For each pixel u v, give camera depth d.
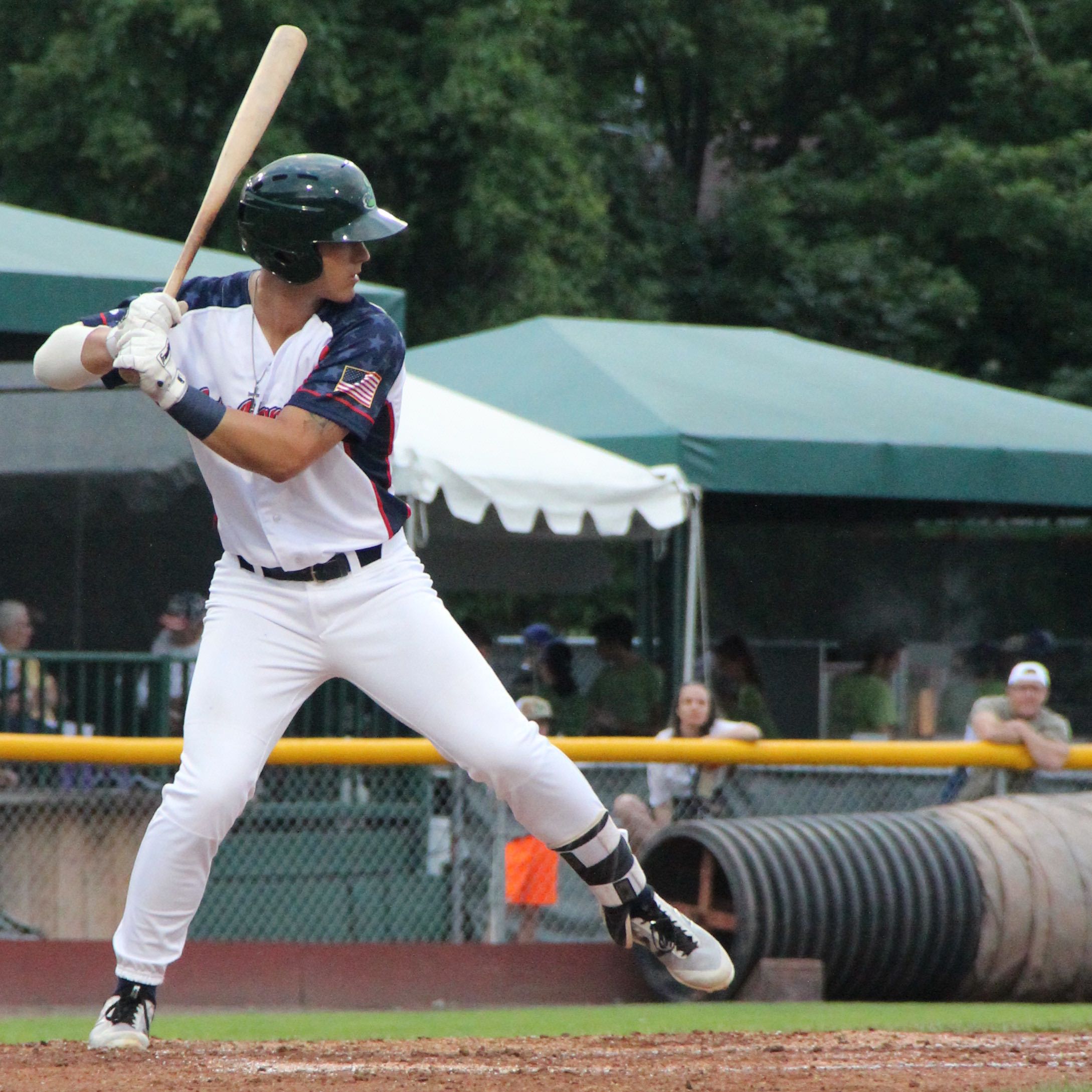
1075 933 29.41
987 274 88.12
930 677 50.78
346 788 29.81
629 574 73.88
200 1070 15.45
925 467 45.88
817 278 83.81
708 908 29.70
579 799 15.40
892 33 92.81
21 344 40.72
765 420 45.28
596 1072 15.83
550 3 71.88
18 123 69.62
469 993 28.95
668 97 90.88
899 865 29.42
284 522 14.73
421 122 69.69
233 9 67.25
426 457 34.81
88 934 28.92
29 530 43.12
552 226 71.81
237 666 15.07
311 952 28.58
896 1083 15.25
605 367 47.62
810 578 64.81
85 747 27.09
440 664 14.98
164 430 42.69
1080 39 91.38
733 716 41.25
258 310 14.79
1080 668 56.50
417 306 73.69
